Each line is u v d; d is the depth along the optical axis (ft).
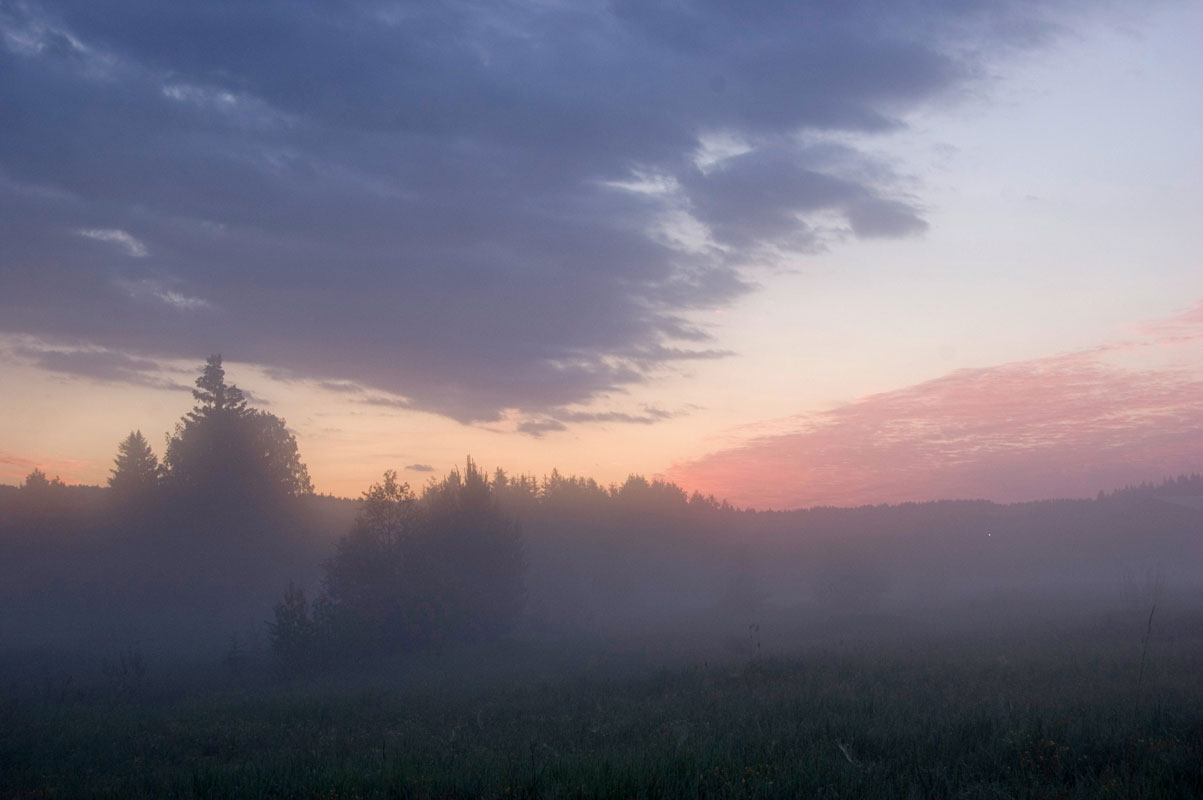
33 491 257.34
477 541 171.73
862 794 26.45
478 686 83.97
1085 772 29.17
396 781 30.09
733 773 28.94
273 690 103.30
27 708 82.38
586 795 26.16
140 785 37.24
